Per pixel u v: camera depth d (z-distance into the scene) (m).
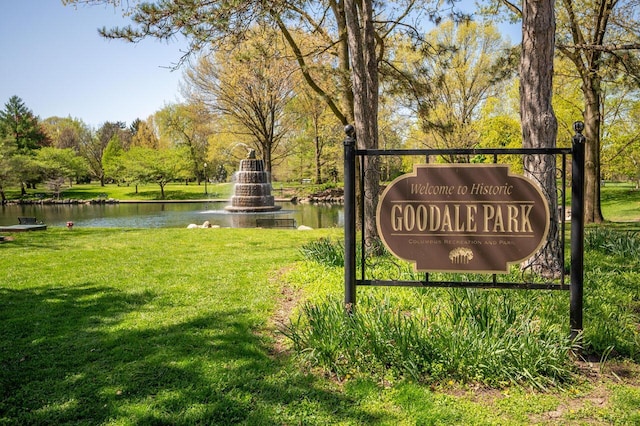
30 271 6.92
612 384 3.02
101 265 7.41
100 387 3.08
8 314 4.73
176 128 50.72
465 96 26.67
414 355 3.22
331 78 11.29
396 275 5.66
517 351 3.12
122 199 42.25
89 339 3.98
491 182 3.58
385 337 3.36
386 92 12.59
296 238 10.90
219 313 4.69
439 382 3.06
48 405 2.87
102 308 4.93
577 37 13.11
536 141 5.53
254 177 27.86
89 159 70.06
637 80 10.96
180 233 12.18
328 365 3.27
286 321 4.44
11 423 2.67
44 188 52.44
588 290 4.91
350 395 2.93
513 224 3.57
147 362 3.46
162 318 4.54
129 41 7.23
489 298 4.18
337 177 48.78
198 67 31.86
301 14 10.27
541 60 5.54
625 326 3.94
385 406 2.80
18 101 58.56
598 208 14.49
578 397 2.88
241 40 8.38
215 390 3.01
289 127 37.94
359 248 7.43
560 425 2.57
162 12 6.91
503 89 24.28
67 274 6.69
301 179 51.47
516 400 2.84
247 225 20.83
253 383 3.10
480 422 2.62
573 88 18.06
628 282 5.29
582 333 3.40
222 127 37.47
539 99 5.54
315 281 5.74
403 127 30.67
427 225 3.68
